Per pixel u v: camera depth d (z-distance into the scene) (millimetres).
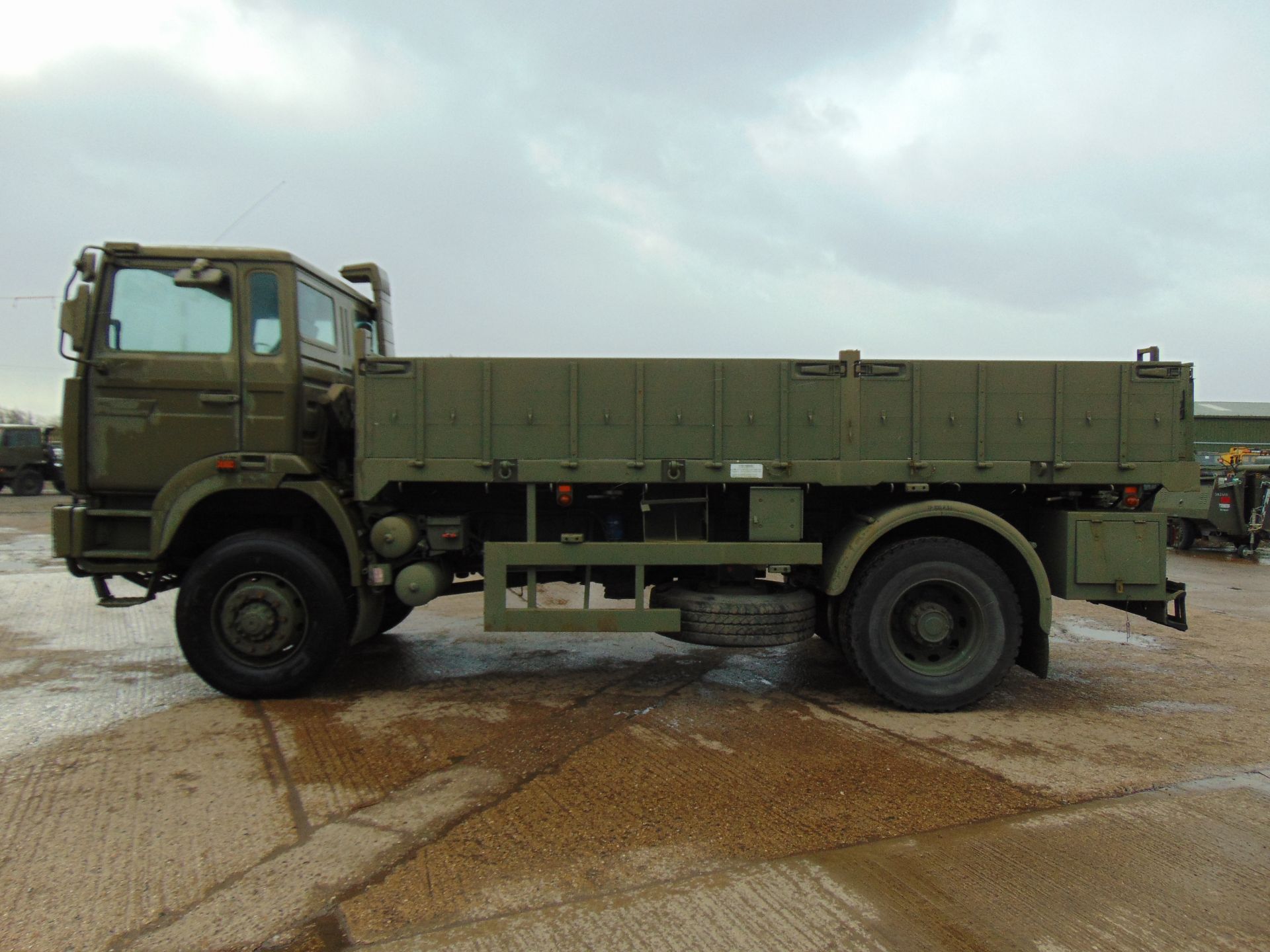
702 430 4660
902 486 4844
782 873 2805
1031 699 4957
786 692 5066
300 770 3705
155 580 4863
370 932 2432
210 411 4793
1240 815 3285
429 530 4949
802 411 4656
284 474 4715
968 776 3684
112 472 4809
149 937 2396
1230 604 8586
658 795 3451
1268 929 2494
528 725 4383
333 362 5434
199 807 3301
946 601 4766
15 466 25172
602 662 5836
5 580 9680
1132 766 3828
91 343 4789
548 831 3102
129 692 4965
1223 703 4898
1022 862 2891
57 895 2623
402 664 5727
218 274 4684
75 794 3420
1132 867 2863
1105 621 7594
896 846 3010
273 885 2693
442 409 4660
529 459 4664
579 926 2477
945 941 2422
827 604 5121
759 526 4754
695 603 4777
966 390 4660
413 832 3086
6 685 5137
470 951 2342
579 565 4805
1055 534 4859
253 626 4703
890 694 4633
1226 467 14422
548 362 4641
